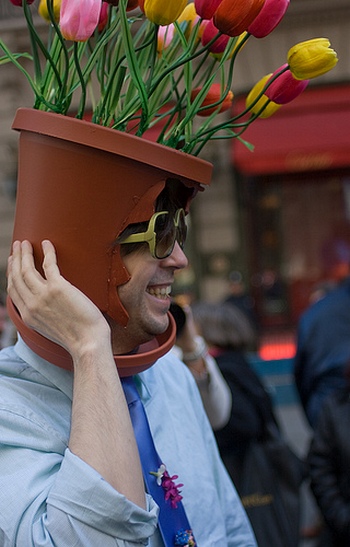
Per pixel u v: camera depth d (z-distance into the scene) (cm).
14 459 119
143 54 137
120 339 134
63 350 125
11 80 931
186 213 139
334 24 970
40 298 121
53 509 109
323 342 400
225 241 1136
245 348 312
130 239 125
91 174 123
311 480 296
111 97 129
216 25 127
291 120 976
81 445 111
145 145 122
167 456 145
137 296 129
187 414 156
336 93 985
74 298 119
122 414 114
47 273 121
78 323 119
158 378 155
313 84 988
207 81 133
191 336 224
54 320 120
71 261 124
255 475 282
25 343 131
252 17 126
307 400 410
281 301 1181
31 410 125
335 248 1177
